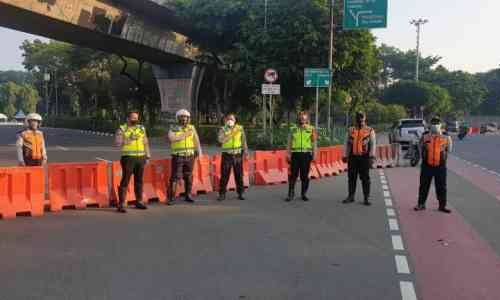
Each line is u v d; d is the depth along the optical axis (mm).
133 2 32469
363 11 24266
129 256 7227
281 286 6027
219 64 39875
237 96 45281
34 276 6320
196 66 45312
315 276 6422
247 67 32500
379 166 21594
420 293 5852
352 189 12234
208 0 34281
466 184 16438
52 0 27078
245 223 9586
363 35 31547
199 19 34594
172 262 6949
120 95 59500
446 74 109062
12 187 10000
